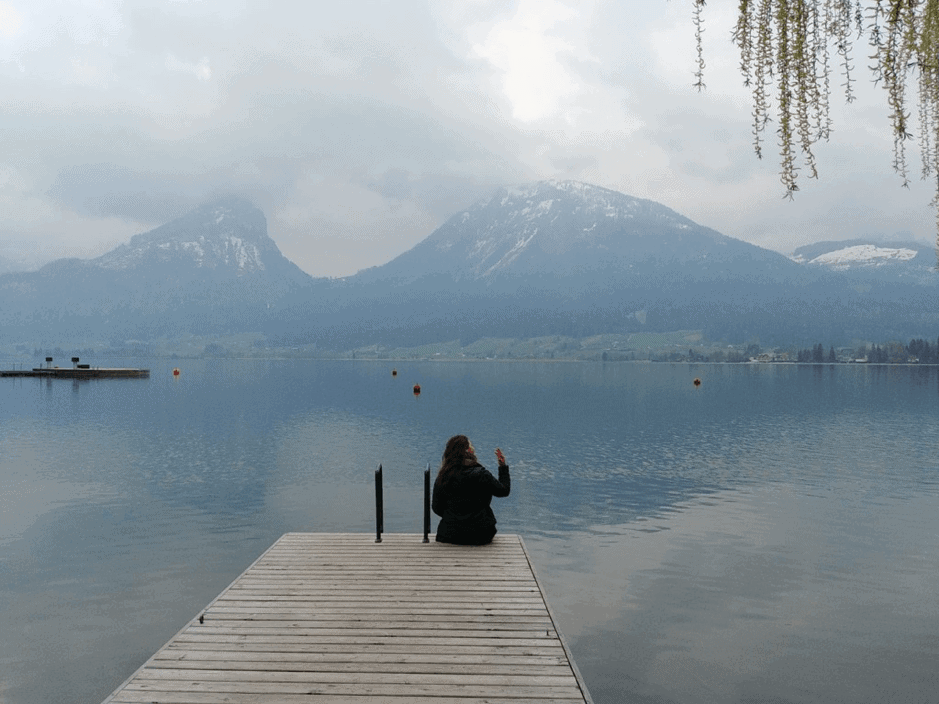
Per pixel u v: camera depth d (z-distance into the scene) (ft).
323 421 181.16
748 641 41.42
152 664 21.72
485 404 252.01
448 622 25.95
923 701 34.42
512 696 19.49
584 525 70.08
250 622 25.91
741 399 285.84
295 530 66.18
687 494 85.71
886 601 47.91
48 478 94.12
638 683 36.35
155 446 127.85
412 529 66.28
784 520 71.82
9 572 53.16
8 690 34.83
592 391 348.79
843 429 164.55
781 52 10.12
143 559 56.65
